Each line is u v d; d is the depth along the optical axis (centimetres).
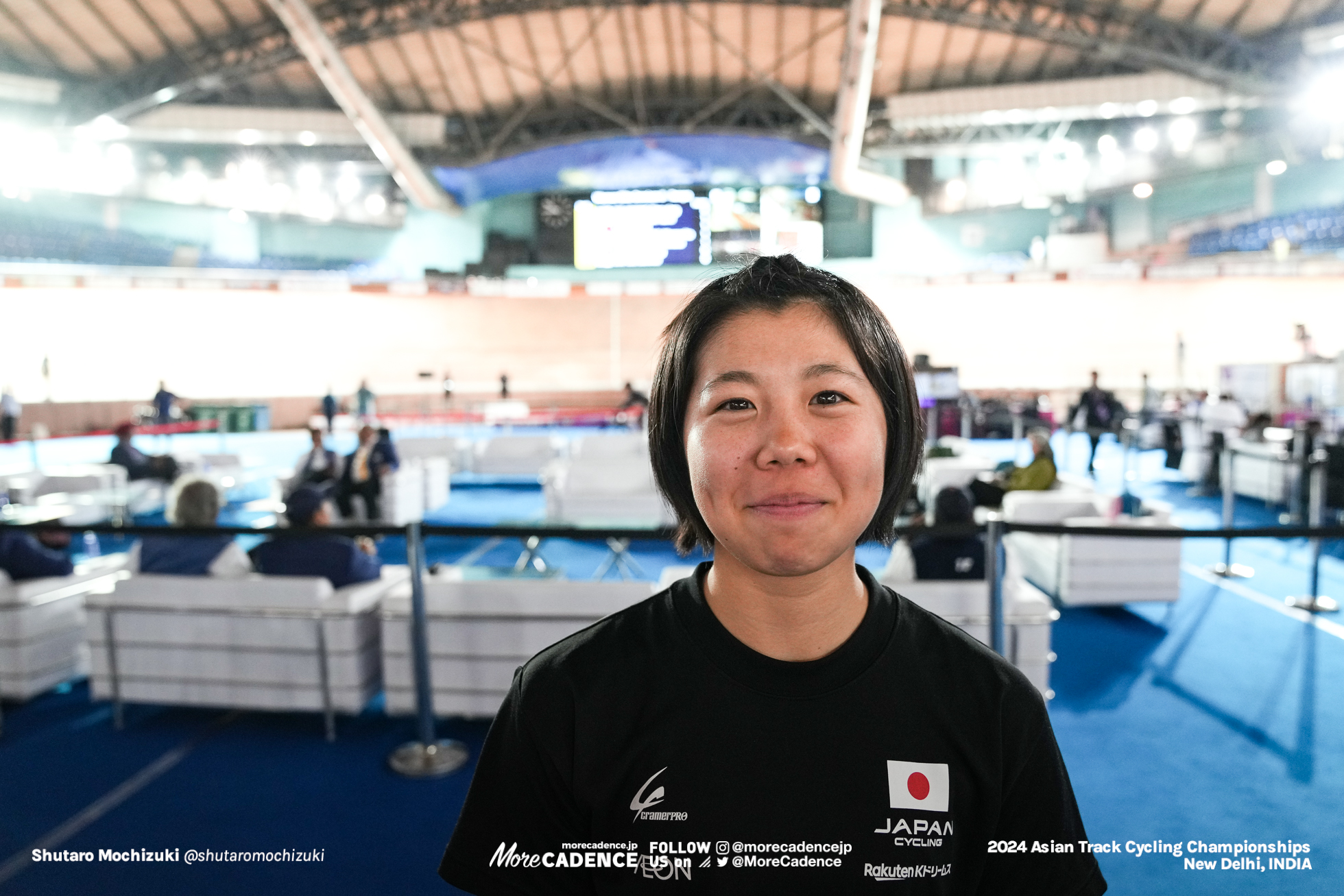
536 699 67
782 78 1925
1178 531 264
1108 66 1752
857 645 64
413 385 2311
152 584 330
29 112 1744
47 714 349
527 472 966
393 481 709
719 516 59
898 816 62
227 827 259
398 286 1967
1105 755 302
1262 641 427
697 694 64
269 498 892
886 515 69
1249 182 1938
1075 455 1220
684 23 1694
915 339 2314
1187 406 1225
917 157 2294
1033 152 2073
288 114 1817
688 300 69
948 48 1736
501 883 68
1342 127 1642
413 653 312
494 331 2400
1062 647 422
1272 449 776
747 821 61
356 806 271
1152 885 227
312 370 2255
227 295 2156
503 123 2119
